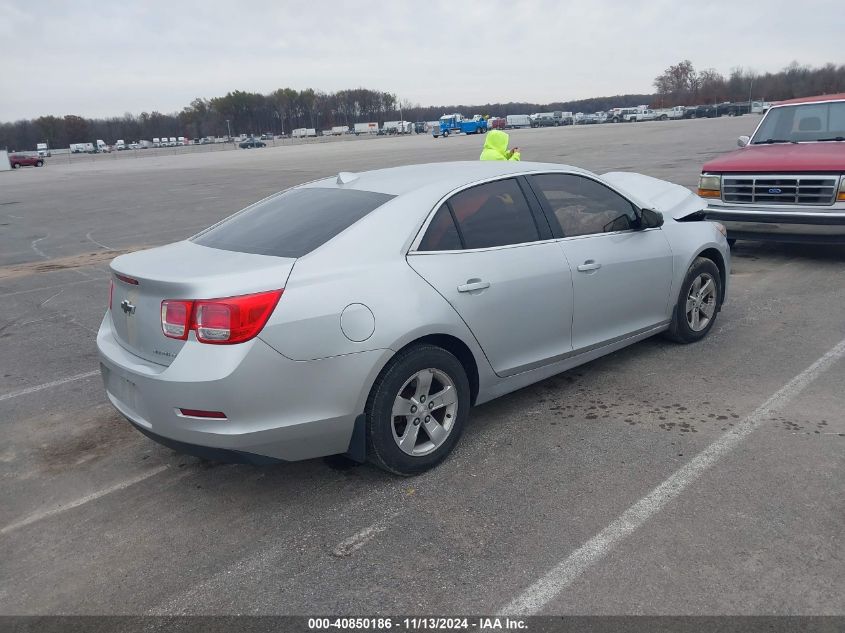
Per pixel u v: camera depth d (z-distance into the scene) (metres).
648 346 5.59
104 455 4.30
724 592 2.72
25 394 5.42
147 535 3.39
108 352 3.70
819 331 5.73
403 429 3.71
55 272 10.56
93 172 47.09
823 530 3.08
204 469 4.04
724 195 8.22
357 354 3.39
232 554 3.19
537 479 3.66
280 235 3.75
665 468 3.69
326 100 165.00
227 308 3.15
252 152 71.56
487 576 2.91
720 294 5.79
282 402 3.25
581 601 2.72
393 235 3.68
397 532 3.27
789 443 3.87
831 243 7.66
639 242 4.91
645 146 30.98
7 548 3.36
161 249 4.09
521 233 4.21
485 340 3.95
